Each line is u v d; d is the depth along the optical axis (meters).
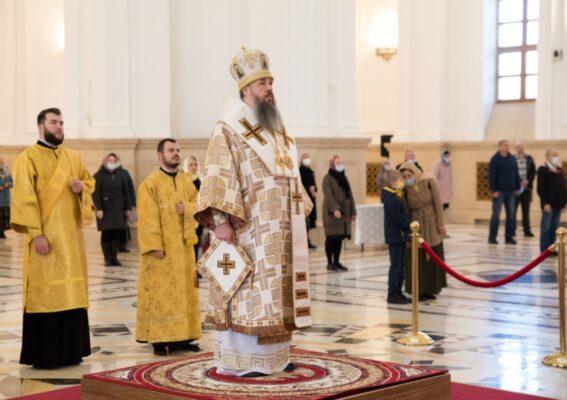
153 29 18.36
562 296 8.24
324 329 9.76
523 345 8.96
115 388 5.97
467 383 7.42
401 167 11.58
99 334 9.44
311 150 17.98
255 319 6.05
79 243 7.97
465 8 24.38
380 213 16.83
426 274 11.50
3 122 23.83
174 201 8.48
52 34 23.14
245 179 6.13
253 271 6.09
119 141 17.70
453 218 24.33
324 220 14.59
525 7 24.50
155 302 8.39
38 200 7.78
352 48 18.73
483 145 23.67
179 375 6.16
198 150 18.58
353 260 15.98
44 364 7.84
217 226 6.08
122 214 15.27
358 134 18.75
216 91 18.89
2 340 9.17
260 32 18.66
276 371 6.18
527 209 20.45
